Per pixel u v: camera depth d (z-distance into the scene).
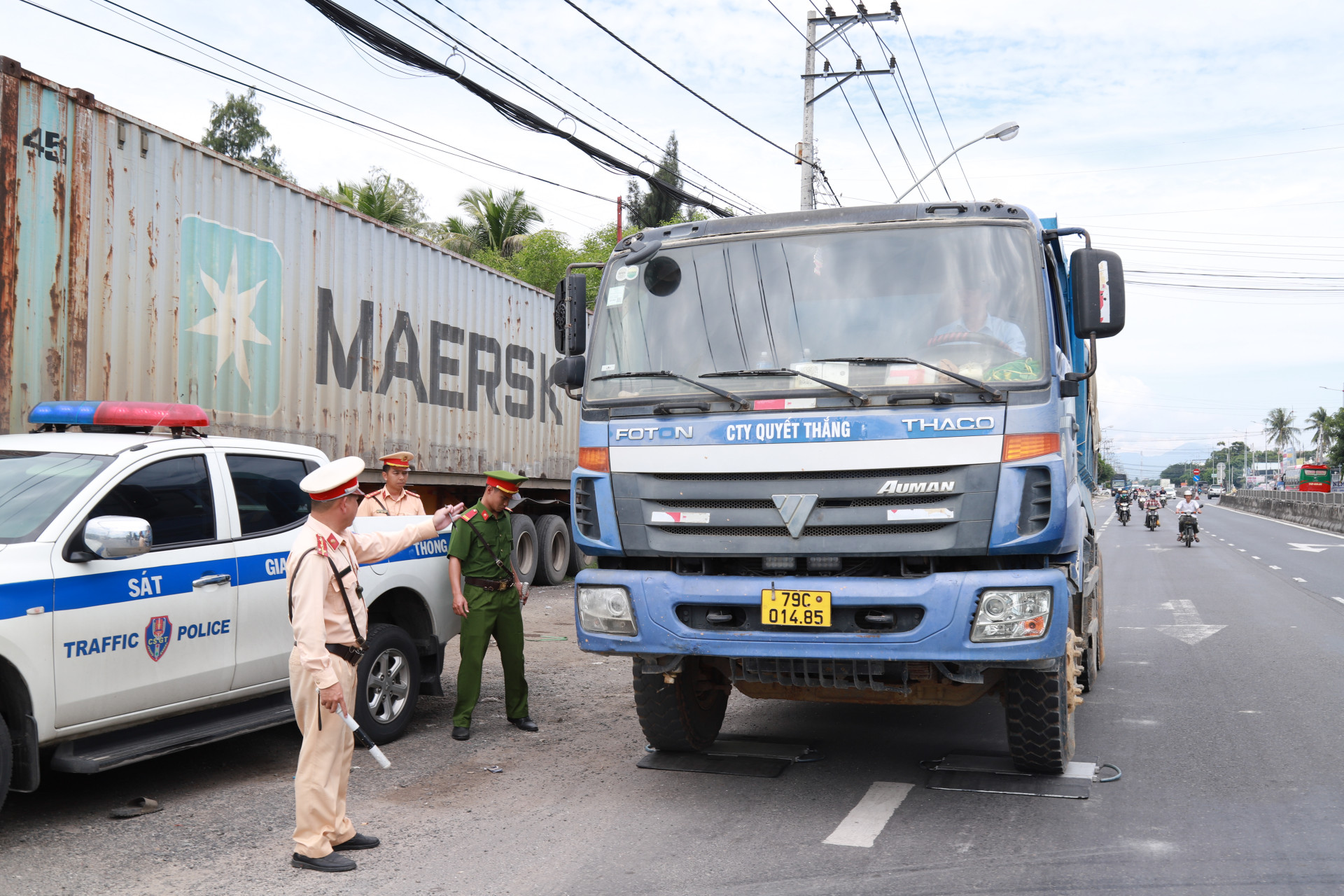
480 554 6.69
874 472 4.70
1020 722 5.30
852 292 5.11
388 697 6.45
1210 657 9.73
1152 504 36.09
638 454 5.08
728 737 6.60
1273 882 4.09
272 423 9.63
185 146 8.63
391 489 8.44
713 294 5.30
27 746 4.46
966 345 4.87
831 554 4.77
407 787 5.50
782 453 4.80
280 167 38.84
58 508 4.79
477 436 13.30
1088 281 5.02
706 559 5.03
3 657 4.35
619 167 13.82
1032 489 4.59
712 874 4.19
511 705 6.89
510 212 39.66
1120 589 15.95
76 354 7.68
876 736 6.64
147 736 5.07
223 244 9.03
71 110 7.66
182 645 5.16
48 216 7.50
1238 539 30.44
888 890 4.03
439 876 4.18
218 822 4.89
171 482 5.35
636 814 5.00
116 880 4.12
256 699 5.77
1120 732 6.73
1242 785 5.47
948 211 5.21
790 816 4.95
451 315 12.62
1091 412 7.63
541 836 4.67
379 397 11.23
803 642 4.72
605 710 7.44
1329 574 18.53
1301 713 7.26
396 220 36.66
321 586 4.26
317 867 4.25
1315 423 130.75
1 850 4.46
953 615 4.53
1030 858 4.37
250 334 9.35
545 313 15.21
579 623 5.19
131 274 8.14
